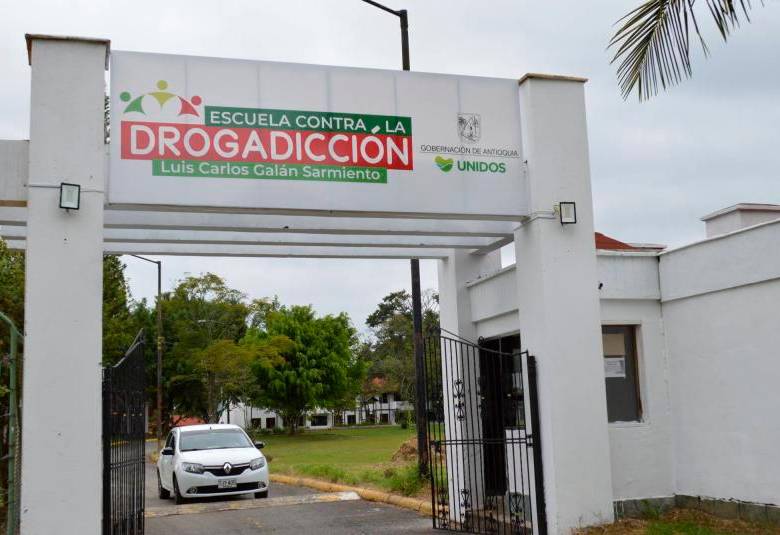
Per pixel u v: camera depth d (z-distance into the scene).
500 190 9.86
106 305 34.41
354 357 69.06
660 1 8.07
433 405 11.30
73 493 7.91
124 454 8.88
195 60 9.03
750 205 13.14
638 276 10.89
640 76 8.31
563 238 9.77
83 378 8.08
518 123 10.09
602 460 9.45
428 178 9.62
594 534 9.02
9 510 8.94
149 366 57.16
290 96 9.28
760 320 9.35
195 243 11.30
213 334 54.44
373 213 9.48
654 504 10.45
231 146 9.01
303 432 62.22
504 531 9.93
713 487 10.02
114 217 9.73
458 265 12.53
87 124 8.42
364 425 86.19
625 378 10.91
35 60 8.38
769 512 9.14
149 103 8.83
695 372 10.37
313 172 9.23
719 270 9.91
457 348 11.99
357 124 9.45
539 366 9.62
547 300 9.57
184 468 15.80
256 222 10.02
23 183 8.55
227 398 56.09
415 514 12.36
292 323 59.34
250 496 16.84
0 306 12.60
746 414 9.52
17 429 9.42
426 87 9.77
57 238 8.20
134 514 9.40
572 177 9.95
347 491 15.46
